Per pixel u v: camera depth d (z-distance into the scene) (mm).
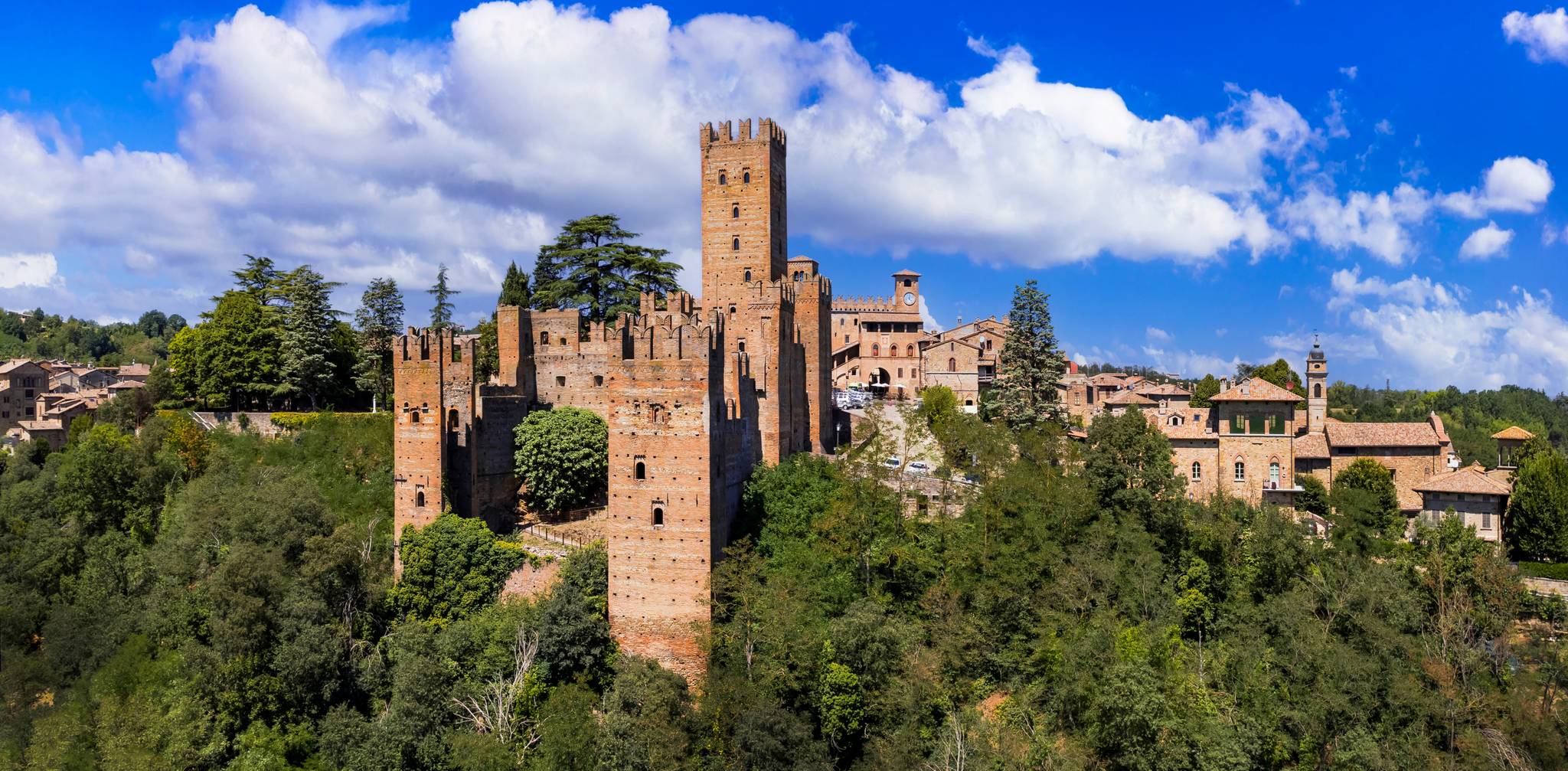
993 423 120750
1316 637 87812
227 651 86625
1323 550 102375
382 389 147000
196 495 115875
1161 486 102562
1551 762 79250
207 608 94688
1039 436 114375
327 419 130875
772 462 109750
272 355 139875
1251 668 86125
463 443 100625
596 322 129375
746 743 75750
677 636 84750
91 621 99688
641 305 121938
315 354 141125
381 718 83250
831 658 82188
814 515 99375
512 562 93000
